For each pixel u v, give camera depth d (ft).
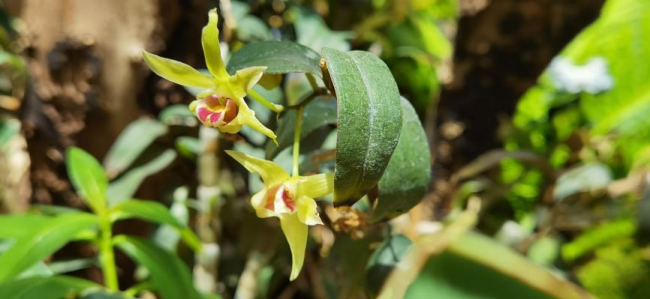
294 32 1.79
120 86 1.79
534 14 1.98
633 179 1.85
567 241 2.05
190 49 1.82
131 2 1.75
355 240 1.45
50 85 1.79
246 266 1.74
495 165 2.15
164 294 1.37
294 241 1.16
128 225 1.87
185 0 1.77
